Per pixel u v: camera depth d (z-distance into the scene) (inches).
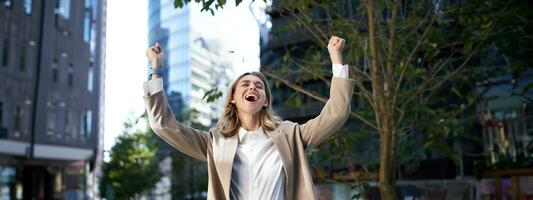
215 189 79.4
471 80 282.7
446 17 276.1
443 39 252.1
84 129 812.0
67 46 748.6
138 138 1083.3
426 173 499.2
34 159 706.8
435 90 255.3
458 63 314.2
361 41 204.7
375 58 201.2
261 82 84.7
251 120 83.6
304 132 81.5
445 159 496.4
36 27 681.0
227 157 78.9
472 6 243.3
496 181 338.6
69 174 791.7
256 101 81.8
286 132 81.3
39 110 696.4
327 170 266.4
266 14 248.1
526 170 314.2
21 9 653.3
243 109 82.0
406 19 232.2
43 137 708.0
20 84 663.8
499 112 419.8
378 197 256.4
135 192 1111.0
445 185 474.0
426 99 248.5
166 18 1553.9
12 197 691.4
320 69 224.8
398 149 255.6
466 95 305.3
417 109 238.1
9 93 642.8
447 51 305.1
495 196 341.1
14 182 698.2
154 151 1092.5
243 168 79.4
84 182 821.2
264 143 80.5
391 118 208.5
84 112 809.5
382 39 211.3
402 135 254.2
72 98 769.6
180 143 81.4
